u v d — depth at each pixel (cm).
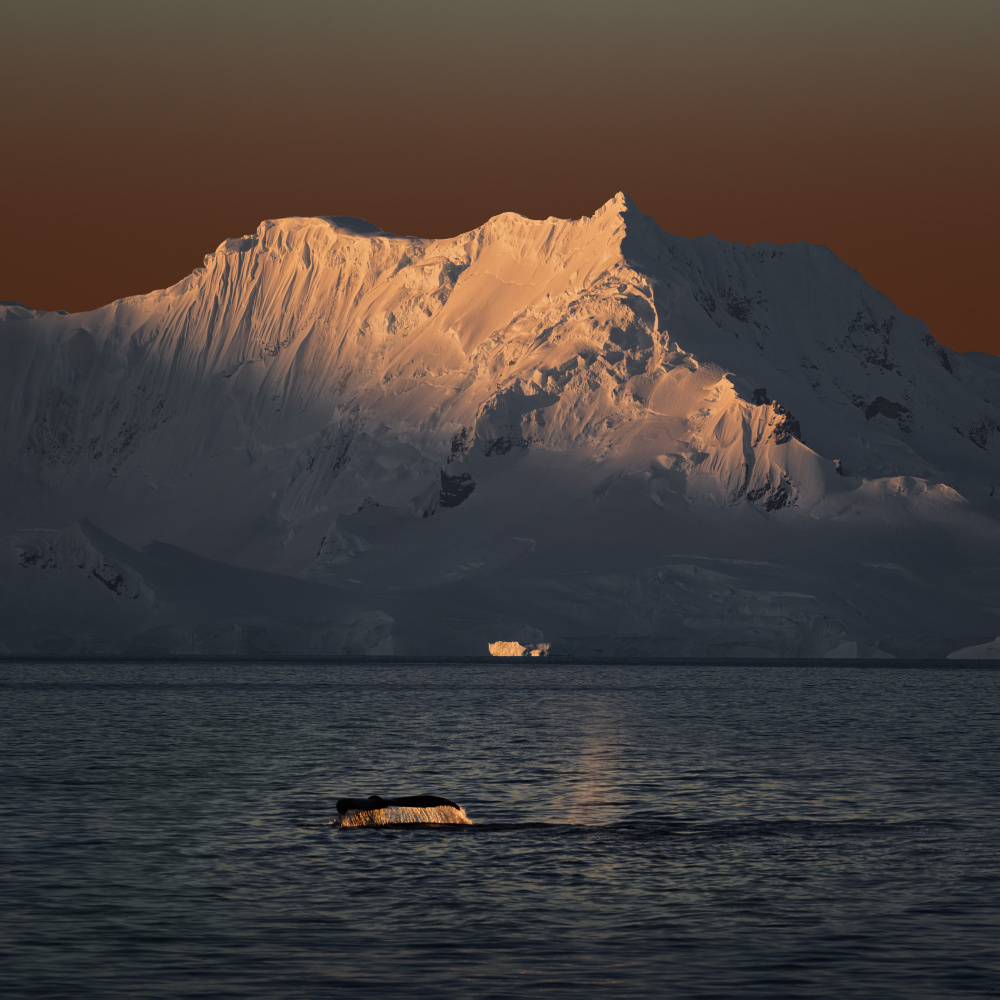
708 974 10100
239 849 15038
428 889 12975
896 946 10919
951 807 18312
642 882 13312
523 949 10806
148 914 11925
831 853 14825
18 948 10769
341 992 9594
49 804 18575
